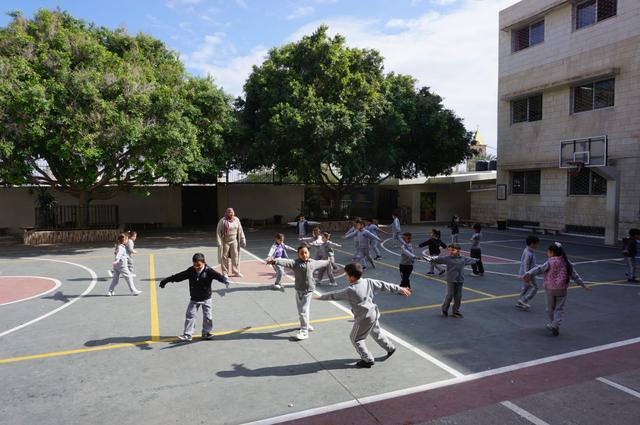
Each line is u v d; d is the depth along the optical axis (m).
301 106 21.67
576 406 5.35
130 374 6.19
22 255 16.80
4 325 8.30
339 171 25.44
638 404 5.41
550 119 24.16
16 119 15.76
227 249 12.75
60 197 25.67
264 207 30.75
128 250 11.30
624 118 20.42
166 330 8.02
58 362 6.60
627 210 20.50
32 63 16.86
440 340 7.59
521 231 25.34
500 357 6.84
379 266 14.57
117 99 17.19
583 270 13.94
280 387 5.81
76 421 4.97
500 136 27.53
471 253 13.08
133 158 18.19
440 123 25.77
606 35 21.08
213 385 5.86
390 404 5.38
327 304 9.82
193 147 19.36
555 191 24.23
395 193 33.19
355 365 6.50
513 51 26.50
